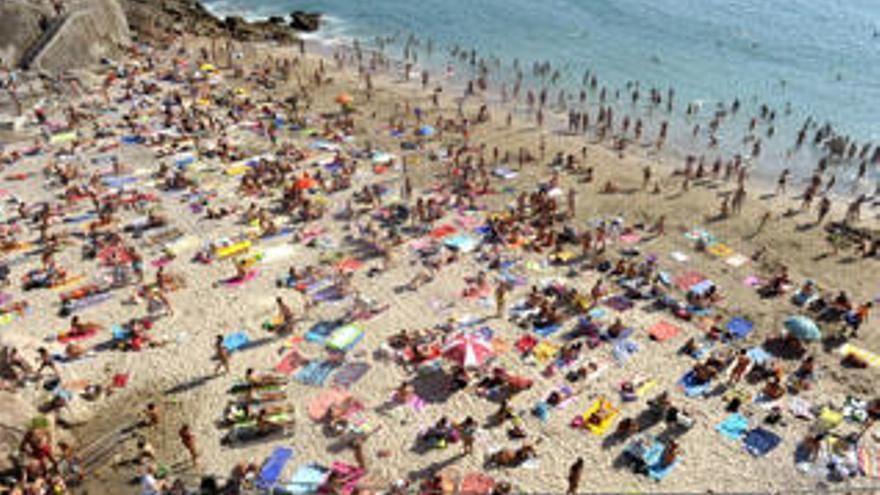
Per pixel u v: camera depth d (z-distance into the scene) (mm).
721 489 19047
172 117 43469
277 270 28938
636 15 75812
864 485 19281
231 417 20984
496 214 34000
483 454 20078
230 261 29453
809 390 22906
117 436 20438
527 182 38406
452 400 22094
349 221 33000
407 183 35188
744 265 30766
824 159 40562
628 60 61844
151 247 30281
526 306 26812
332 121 46062
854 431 21188
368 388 22516
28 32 50156
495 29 71625
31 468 18406
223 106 47094
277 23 70562
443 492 18328
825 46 64938
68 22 51094
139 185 35594
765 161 42969
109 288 27438
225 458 19766
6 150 39062
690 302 27656
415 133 44781
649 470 19594
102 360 23469
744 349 24203
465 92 54094
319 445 20250
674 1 81375
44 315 25703
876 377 23594
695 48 64812
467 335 22672
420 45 66250
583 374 23172
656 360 24094
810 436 20281
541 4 80750
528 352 24219
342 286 27422
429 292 27688
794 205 36969
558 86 55719
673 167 41812
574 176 39688
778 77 57438
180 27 64375
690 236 33094
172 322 25594
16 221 31984
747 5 79438
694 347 24422
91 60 53156
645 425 21219
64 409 20781
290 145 40562
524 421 21281
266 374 22938
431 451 20141
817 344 25359
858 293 28875
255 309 26422
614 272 29375
